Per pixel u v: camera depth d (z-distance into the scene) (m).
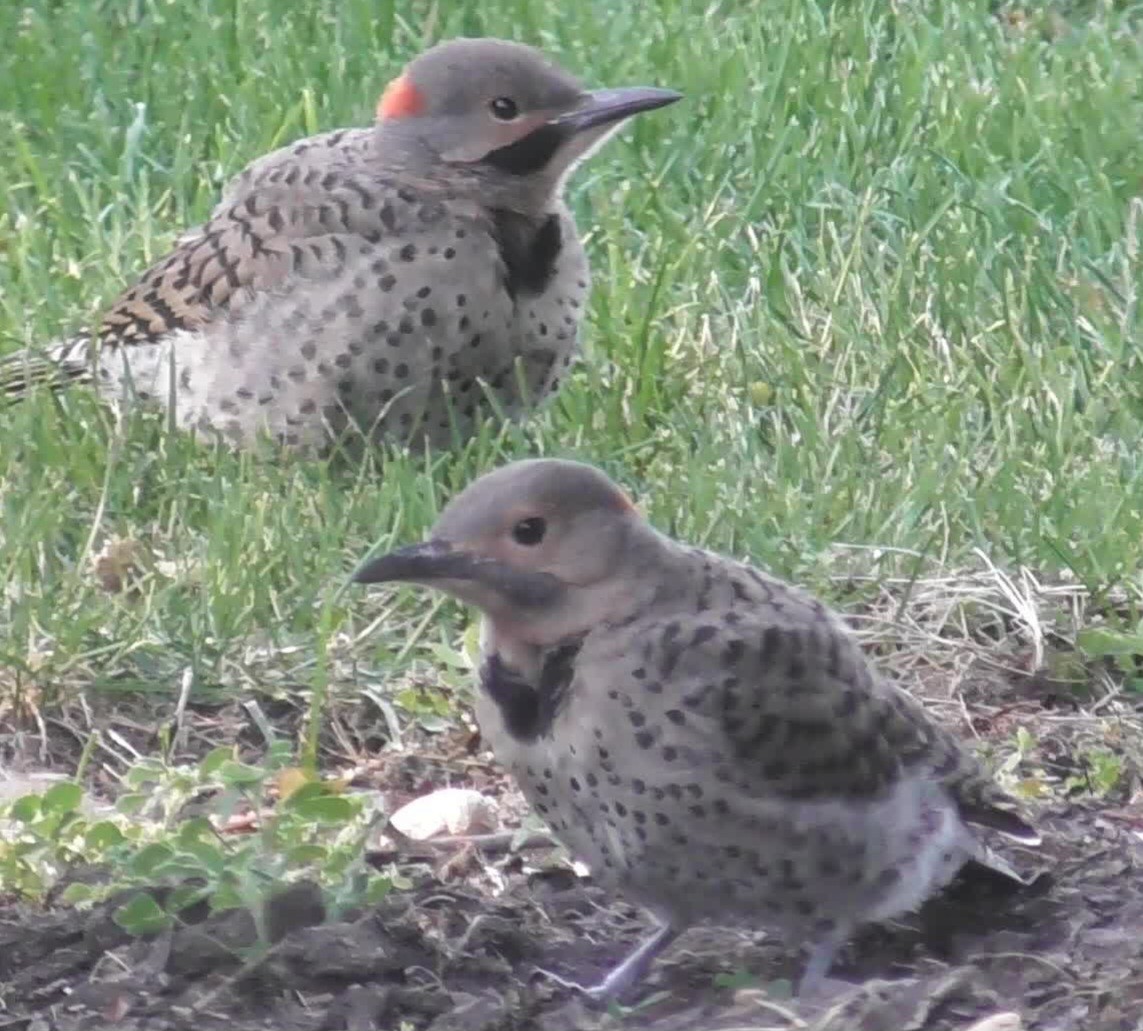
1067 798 10.05
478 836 9.58
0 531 11.67
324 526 11.69
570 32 17.89
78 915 8.57
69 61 17.33
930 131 16.72
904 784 8.43
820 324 14.23
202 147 16.48
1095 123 16.88
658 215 15.55
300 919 8.45
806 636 8.24
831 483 12.29
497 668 8.27
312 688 10.55
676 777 8.06
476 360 12.32
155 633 10.88
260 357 12.29
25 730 10.46
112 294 14.34
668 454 12.84
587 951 8.77
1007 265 14.95
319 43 17.67
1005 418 13.14
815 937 8.49
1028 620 11.15
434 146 12.20
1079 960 8.46
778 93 16.92
